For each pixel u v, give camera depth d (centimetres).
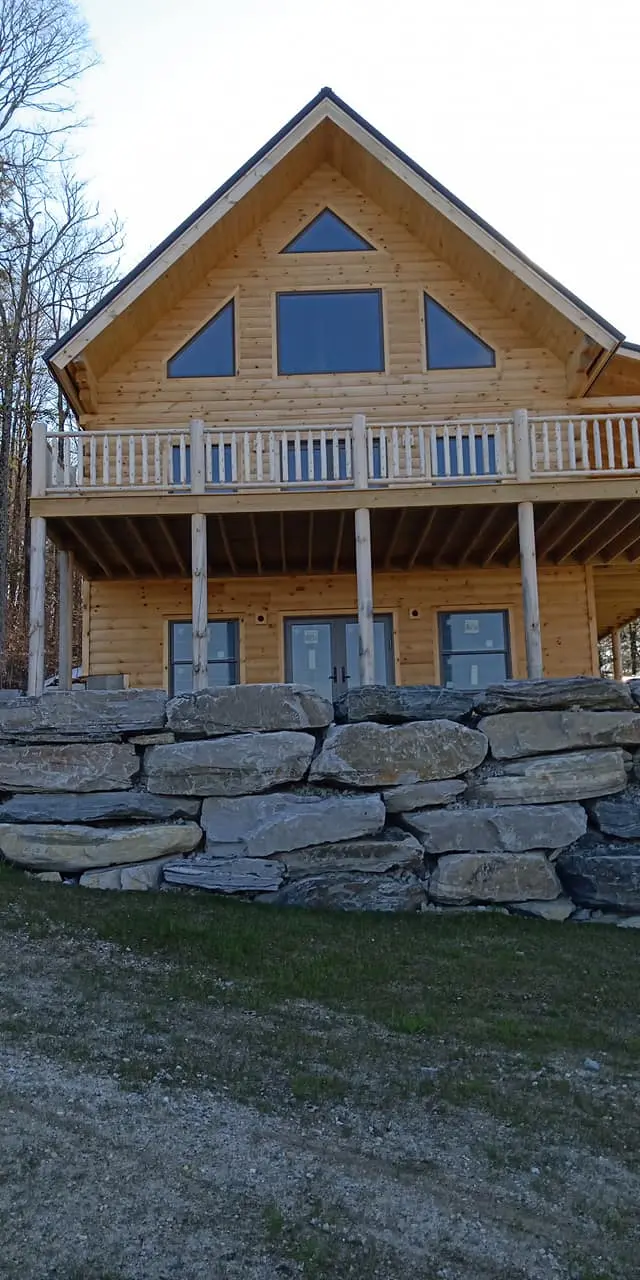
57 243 2995
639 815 874
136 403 1439
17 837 841
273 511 1195
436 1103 474
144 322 1430
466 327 1471
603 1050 555
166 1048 518
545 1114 469
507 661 1459
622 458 1208
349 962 676
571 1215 387
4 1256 347
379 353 1462
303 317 1470
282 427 1220
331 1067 507
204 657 1170
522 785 883
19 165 2595
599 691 917
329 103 1359
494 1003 622
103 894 799
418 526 1290
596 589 1644
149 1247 356
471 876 843
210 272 1472
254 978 633
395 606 1467
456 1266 354
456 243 1418
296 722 898
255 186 1356
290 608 1469
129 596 1471
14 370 2659
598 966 706
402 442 1432
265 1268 348
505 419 1219
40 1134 424
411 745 883
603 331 1333
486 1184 405
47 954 651
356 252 1483
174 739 896
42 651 1162
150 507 1186
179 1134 430
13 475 3012
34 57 2511
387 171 1387
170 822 866
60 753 876
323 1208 383
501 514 1250
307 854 839
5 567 2564
